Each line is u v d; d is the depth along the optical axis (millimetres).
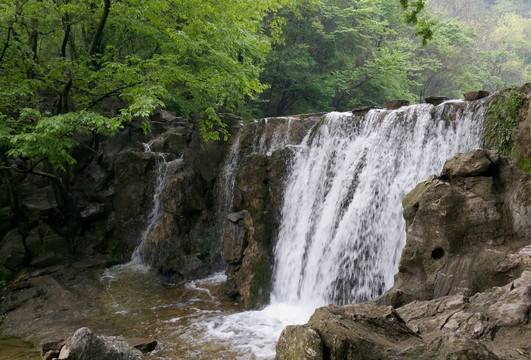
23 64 11070
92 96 12445
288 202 10945
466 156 6102
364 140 9734
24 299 9461
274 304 9734
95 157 14367
